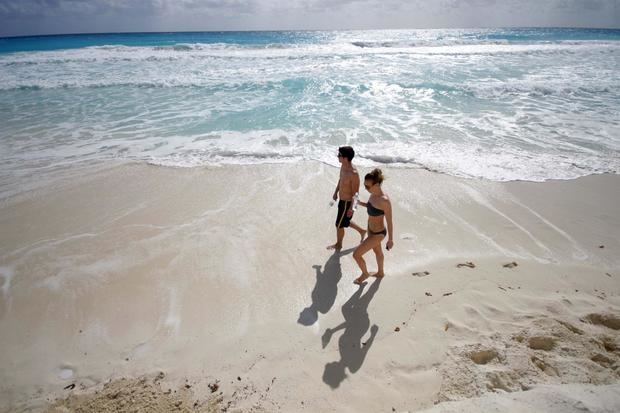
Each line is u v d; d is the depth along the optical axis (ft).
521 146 29.53
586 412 6.79
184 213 21.26
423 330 12.84
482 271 16.10
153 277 16.28
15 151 29.81
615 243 18.01
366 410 10.15
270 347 12.66
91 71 61.36
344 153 16.38
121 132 33.81
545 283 15.21
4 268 16.93
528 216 20.49
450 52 77.97
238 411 10.37
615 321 12.51
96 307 14.71
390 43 95.09
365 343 12.55
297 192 23.27
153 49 90.12
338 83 49.70
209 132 33.53
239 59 71.67
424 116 36.83
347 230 19.60
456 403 8.77
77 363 12.37
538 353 11.20
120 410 10.55
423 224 19.94
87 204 22.35
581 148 28.89
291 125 34.81
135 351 12.76
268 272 16.49
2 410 10.82
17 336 13.50
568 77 52.16
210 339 13.15
